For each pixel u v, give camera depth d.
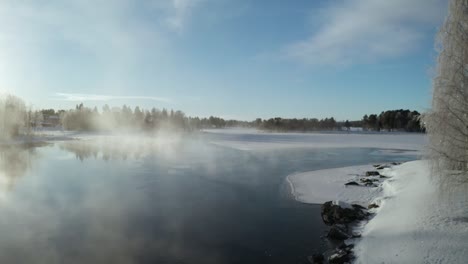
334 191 20.89
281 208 17.48
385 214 14.31
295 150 53.56
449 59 12.08
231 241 12.93
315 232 13.80
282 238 13.21
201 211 16.94
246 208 17.48
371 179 24.23
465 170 11.75
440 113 12.15
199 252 11.94
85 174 27.86
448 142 12.01
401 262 9.61
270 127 142.00
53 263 11.05
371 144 65.56
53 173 28.28
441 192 12.50
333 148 57.56
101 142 67.69
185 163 35.72
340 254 11.07
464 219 11.36
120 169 30.84
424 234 10.80
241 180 25.50
